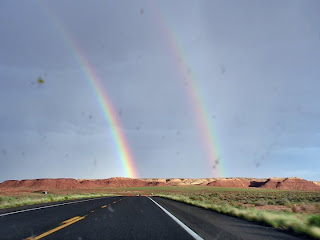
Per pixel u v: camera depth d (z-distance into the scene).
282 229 11.23
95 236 9.09
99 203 27.61
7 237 8.56
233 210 17.86
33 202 27.41
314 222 10.95
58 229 10.26
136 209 20.75
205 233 9.90
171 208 22.58
